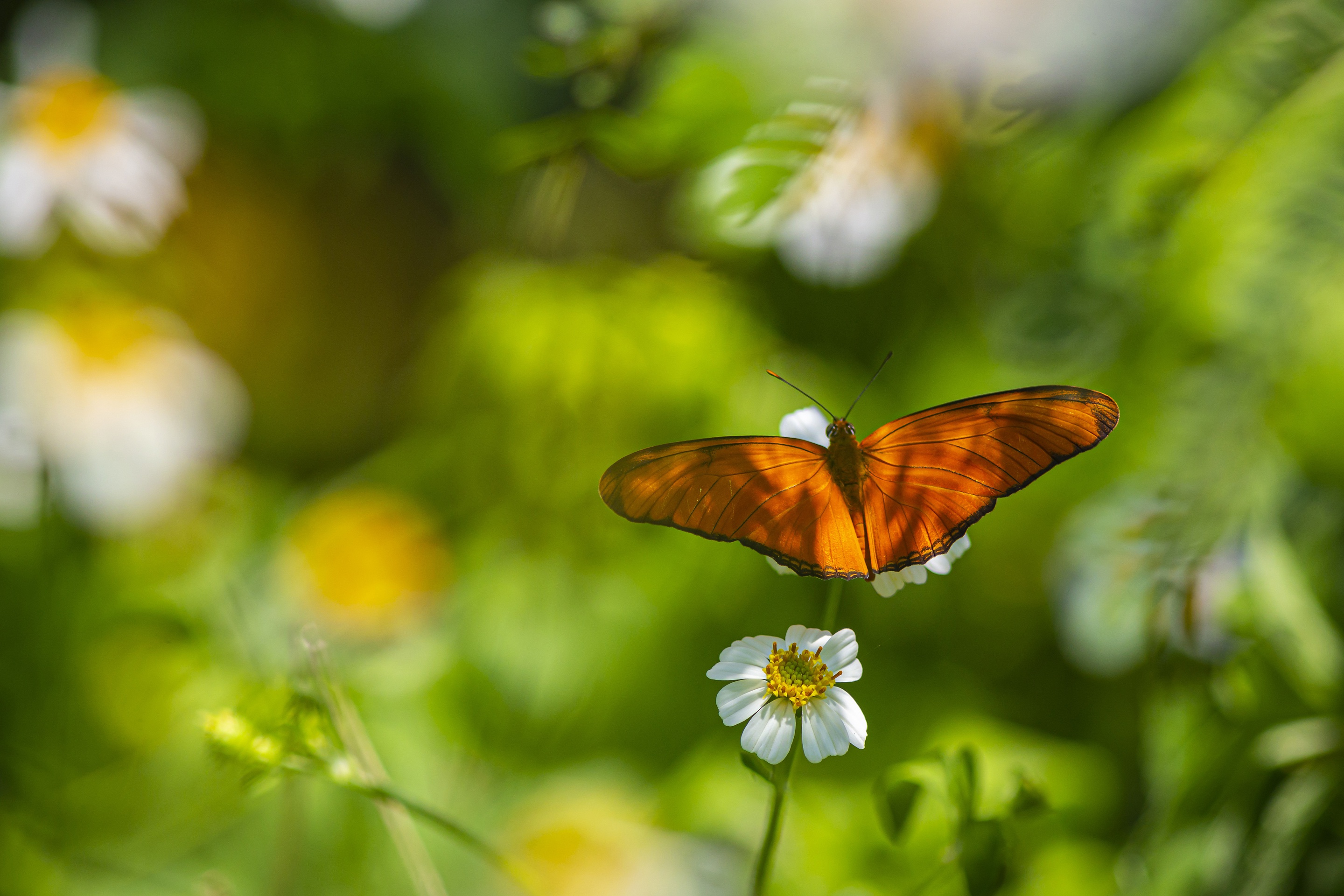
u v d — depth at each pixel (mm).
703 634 938
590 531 939
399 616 992
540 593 949
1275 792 810
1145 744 861
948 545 755
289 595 1014
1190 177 776
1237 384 762
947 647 924
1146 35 807
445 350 1009
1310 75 768
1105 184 819
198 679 926
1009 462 755
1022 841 841
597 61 859
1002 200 865
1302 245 757
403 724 932
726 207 853
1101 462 868
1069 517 887
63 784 897
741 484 759
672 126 858
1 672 938
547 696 934
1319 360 753
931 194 865
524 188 972
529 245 943
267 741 762
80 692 928
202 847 901
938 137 855
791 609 936
